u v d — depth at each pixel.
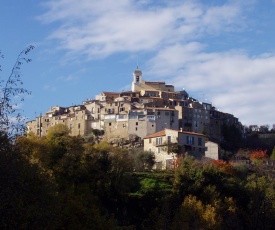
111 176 109.06
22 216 42.62
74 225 66.75
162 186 119.88
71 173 96.38
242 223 97.44
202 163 139.75
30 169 46.69
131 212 108.44
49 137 113.62
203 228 93.50
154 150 181.00
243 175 148.75
